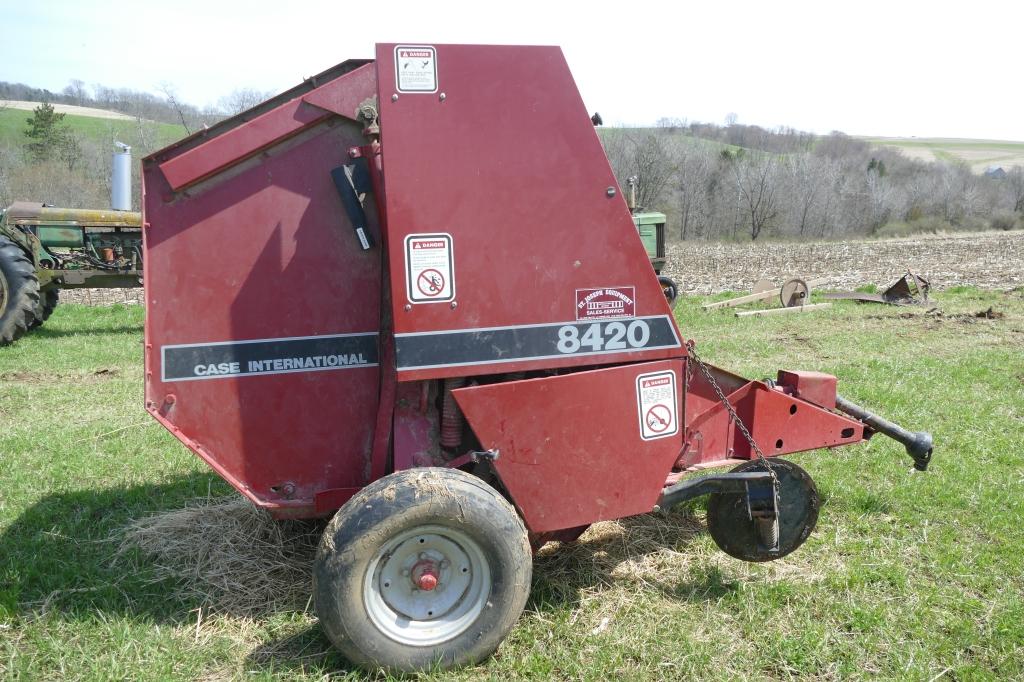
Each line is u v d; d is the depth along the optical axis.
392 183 3.30
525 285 3.47
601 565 4.30
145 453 6.13
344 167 3.68
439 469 3.34
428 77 3.32
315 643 3.55
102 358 10.37
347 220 3.76
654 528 4.77
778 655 3.51
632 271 3.62
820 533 4.82
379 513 3.13
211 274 3.63
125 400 7.99
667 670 3.41
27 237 12.42
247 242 3.66
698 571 4.22
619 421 3.65
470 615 3.32
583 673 3.33
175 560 4.30
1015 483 5.50
